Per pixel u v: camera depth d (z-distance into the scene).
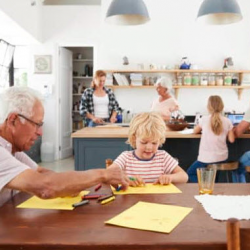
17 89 1.26
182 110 6.10
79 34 6.34
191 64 5.98
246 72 5.88
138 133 1.71
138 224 0.96
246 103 6.07
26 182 1.07
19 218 1.03
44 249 0.84
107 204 1.18
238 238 0.69
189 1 5.97
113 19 3.47
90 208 1.13
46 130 6.45
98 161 3.22
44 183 1.08
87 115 4.46
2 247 0.84
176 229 0.92
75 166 3.24
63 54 6.61
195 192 1.34
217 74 6.02
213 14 3.50
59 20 6.33
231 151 3.40
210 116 3.04
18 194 1.32
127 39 6.05
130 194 1.31
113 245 0.83
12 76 6.73
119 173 1.34
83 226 0.95
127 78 6.04
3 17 4.52
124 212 1.08
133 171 1.76
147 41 6.04
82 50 7.41
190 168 3.12
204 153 3.02
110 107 4.70
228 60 5.86
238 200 1.20
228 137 3.02
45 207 1.15
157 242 0.84
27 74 6.66
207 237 0.86
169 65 6.02
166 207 1.13
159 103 4.25
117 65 6.07
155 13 6.01
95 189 1.38
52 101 6.40
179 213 1.06
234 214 1.04
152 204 1.17
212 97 3.09
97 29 6.34
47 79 6.39
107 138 3.20
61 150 6.64
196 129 3.11
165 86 4.18
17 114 1.23
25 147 1.30
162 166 1.77
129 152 1.82
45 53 6.38
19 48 6.70
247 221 0.98
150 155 1.76
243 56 6.00
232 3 3.26
